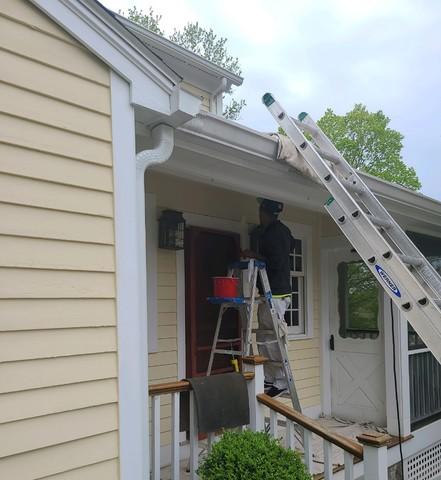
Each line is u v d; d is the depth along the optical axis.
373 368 5.46
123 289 2.14
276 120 3.47
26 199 1.89
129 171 2.21
